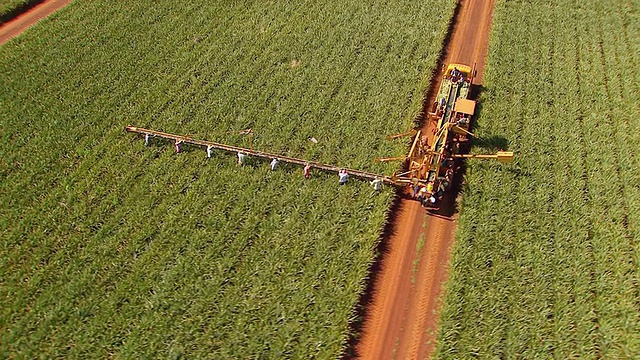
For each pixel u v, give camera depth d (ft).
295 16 123.75
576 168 85.87
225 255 74.43
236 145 91.40
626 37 118.83
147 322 66.69
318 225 77.87
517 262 72.43
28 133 94.89
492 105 97.76
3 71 108.27
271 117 96.99
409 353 66.13
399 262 75.97
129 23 121.90
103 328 66.44
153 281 71.46
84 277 71.82
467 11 128.26
